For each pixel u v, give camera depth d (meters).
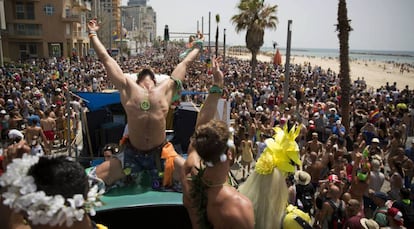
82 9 60.34
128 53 71.88
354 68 85.69
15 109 12.24
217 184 2.19
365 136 11.53
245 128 11.21
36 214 1.54
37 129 9.90
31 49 50.91
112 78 3.23
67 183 1.63
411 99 20.77
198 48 3.69
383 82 52.31
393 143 9.71
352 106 17.59
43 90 20.62
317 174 7.86
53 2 49.75
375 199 6.61
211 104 2.94
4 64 38.69
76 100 13.92
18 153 2.06
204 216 2.21
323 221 5.92
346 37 13.02
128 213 3.03
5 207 1.90
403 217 5.73
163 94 3.23
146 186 3.13
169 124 6.12
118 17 103.25
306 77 33.50
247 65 53.03
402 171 8.15
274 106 16.17
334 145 8.70
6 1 47.72
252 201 2.74
